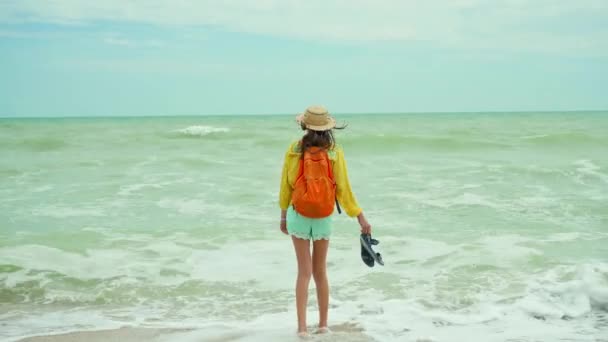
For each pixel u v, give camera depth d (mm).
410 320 4398
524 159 15438
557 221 7953
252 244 6914
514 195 10008
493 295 4996
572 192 10297
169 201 9758
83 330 4227
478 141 18531
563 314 4520
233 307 4883
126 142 21797
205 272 5855
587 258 6043
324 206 3715
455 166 13977
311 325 4316
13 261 6098
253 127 34375
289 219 3867
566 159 15266
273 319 4527
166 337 4020
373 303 4805
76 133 27609
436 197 9836
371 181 11656
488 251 6398
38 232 7512
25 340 3980
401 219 8164
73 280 5566
